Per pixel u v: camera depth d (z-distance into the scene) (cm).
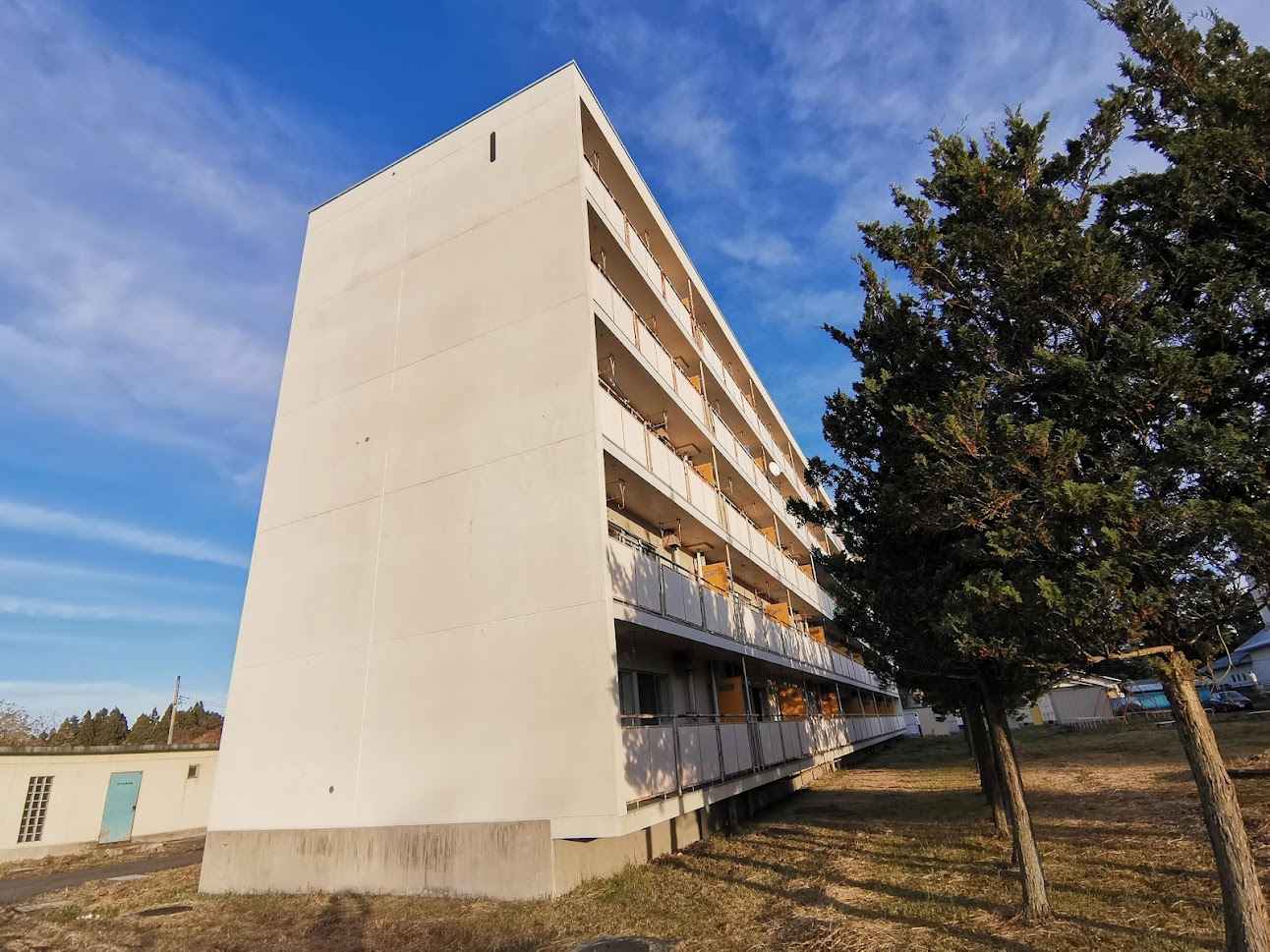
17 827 2091
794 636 2164
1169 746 2220
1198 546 507
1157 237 606
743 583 2277
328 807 1152
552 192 1323
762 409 2900
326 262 1611
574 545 1073
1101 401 556
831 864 1028
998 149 721
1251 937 495
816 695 2750
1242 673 4534
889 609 827
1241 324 536
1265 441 497
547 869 948
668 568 1307
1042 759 2300
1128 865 860
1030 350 639
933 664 827
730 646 1520
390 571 1241
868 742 3175
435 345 1356
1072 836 1052
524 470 1160
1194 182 556
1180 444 492
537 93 1423
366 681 1196
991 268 653
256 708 1292
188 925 956
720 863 1130
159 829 2488
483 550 1154
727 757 1338
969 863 955
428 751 1095
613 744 954
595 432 1120
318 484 1400
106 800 2344
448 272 1401
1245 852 514
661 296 1630
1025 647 598
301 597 1328
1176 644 550
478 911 912
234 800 1249
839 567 961
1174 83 617
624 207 1702
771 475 2692
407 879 1041
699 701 1614
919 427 651
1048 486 553
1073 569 557
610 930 800
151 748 2494
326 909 993
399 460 1312
